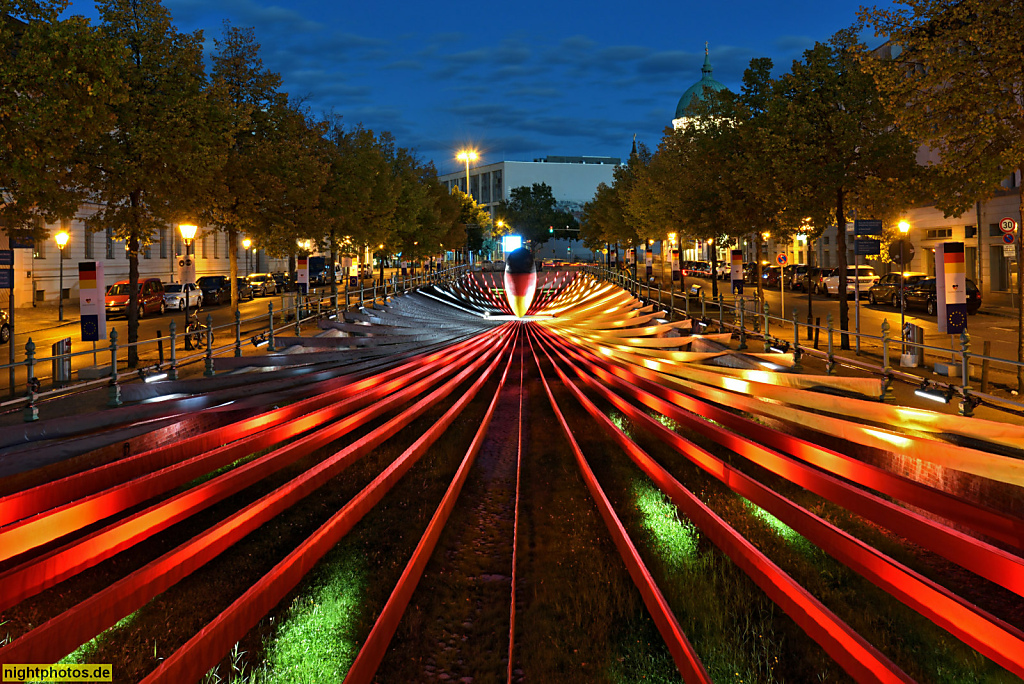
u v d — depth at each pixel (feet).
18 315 117.08
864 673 15.78
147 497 24.17
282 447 35.73
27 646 15.29
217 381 48.06
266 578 21.44
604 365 68.28
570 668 20.48
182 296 128.98
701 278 217.15
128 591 18.38
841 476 26.71
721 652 19.85
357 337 77.36
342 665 20.04
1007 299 119.03
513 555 28.68
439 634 22.85
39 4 44.04
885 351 41.96
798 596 18.89
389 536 29.96
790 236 86.22
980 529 19.42
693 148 122.52
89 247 160.56
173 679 16.10
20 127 43.04
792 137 70.54
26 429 31.86
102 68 45.19
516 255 150.61
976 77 41.88
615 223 202.28
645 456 35.55
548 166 572.10
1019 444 26.86
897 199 65.92
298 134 105.19
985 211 130.00
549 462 41.04
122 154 59.36
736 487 28.02
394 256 193.16
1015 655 14.20
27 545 19.34
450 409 50.29
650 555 26.37
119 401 41.11
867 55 47.75
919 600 17.06
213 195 77.77
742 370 50.62
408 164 184.24
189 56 61.87
